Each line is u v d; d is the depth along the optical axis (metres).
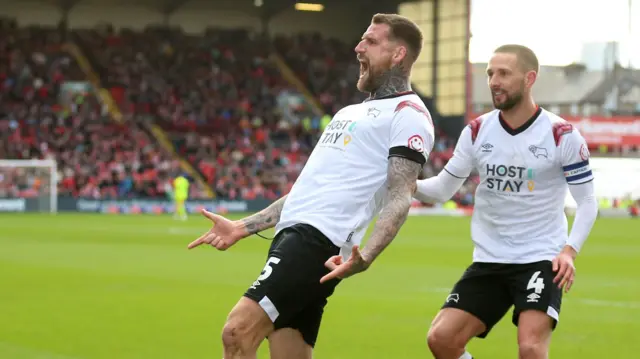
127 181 78.50
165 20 91.56
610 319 19.55
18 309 20.19
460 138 10.73
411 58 9.06
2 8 85.94
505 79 10.15
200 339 16.47
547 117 10.30
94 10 89.12
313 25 96.06
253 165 83.81
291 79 92.38
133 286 24.66
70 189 77.12
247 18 94.00
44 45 85.50
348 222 8.73
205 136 85.56
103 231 49.75
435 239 46.41
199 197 79.31
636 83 103.12
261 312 8.41
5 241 41.75
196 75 89.12
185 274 27.92
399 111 8.79
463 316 10.41
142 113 85.12
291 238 8.64
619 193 89.44
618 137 92.19
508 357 15.22
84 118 82.31
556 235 10.31
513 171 10.25
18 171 74.19
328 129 9.18
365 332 17.47
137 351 15.30
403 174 8.57
